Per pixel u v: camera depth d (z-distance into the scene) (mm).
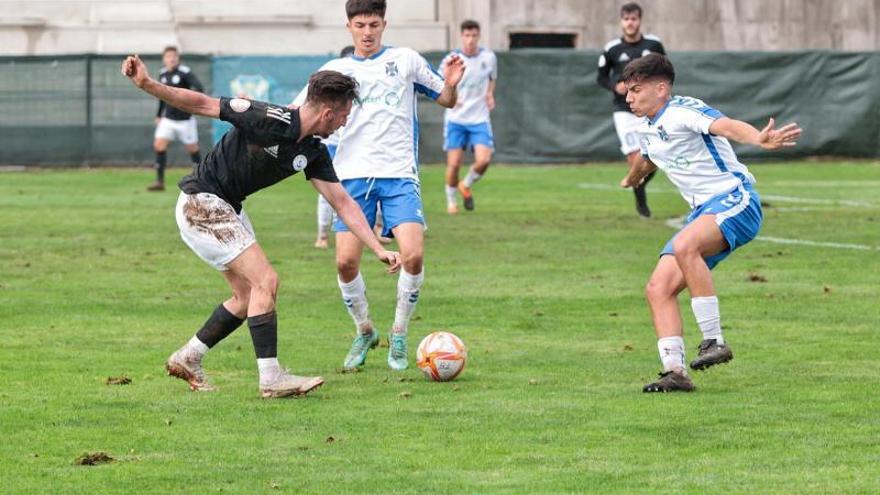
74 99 66375
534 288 27781
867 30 79312
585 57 68375
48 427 16203
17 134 66250
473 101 43719
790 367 19859
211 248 17531
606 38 77688
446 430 15977
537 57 68062
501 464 14469
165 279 29188
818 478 13836
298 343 22078
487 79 43719
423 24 77875
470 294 27016
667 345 18234
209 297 26797
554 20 77062
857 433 15742
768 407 17141
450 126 44000
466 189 44719
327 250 34188
